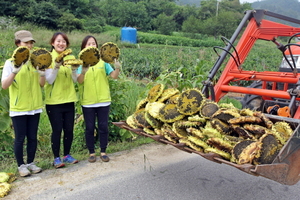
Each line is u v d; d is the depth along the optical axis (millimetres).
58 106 3811
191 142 2854
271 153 2512
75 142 4777
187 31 54500
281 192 3486
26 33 3586
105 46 3672
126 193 3338
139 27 61062
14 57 3061
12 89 3490
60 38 3801
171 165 4168
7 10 39094
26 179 3607
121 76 6012
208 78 4359
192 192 3414
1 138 4367
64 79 3811
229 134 2828
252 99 5422
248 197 3350
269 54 24141
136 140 5191
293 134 2541
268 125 2691
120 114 5090
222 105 3135
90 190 3381
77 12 49812
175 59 14141
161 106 3266
